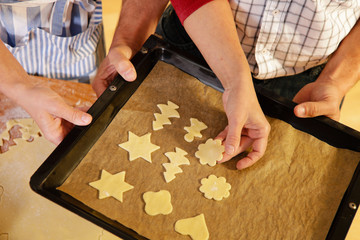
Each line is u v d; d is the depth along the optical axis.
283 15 1.01
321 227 0.82
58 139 0.97
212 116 0.99
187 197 0.84
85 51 1.37
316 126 0.96
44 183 0.77
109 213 0.79
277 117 0.99
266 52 1.10
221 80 0.91
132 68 0.95
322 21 1.00
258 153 0.90
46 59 1.34
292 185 0.88
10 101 1.15
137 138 0.91
